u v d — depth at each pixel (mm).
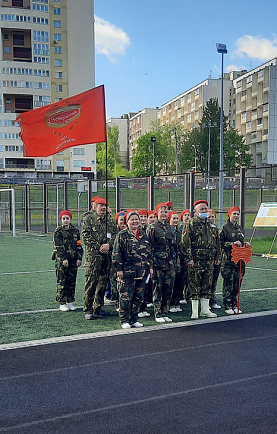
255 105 76438
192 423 3535
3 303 7711
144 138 84125
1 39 68062
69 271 7188
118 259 6172
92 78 72250
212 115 71500
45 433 3398
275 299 7918
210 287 6812
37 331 6027
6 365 4758
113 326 6305
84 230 6703
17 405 3848
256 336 5793
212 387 4199
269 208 13117
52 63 70375
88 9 71250
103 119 7734
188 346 5395
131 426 3494
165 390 4133
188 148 72875
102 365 4758
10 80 68250
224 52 24016
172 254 6695
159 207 6719
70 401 3916
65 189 20422
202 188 25016
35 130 8102
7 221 28156
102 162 103250
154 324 6426
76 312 7172
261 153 75312
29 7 68875
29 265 12148
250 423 3537
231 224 7066
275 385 4250
